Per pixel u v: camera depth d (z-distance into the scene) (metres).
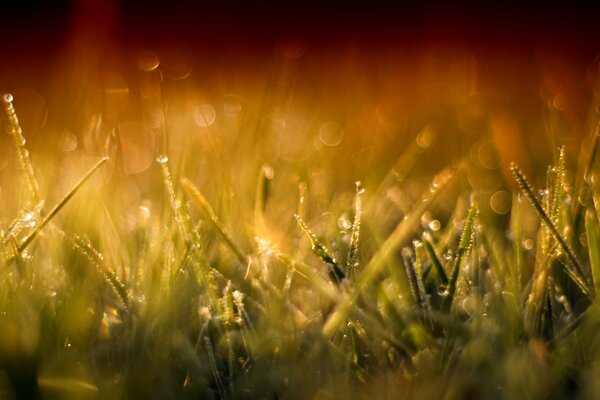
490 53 1.32
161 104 0.76
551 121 0.63
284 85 0.82
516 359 0.40
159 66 1.33
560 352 0.41
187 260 0.44
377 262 0.43
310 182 0.57
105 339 0.42
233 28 1.66
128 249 0.46
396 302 0.43
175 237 0.45
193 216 0.50
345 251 0.46
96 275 0.44
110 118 0.77
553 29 1.44
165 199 0.47
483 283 0.44
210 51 1.60
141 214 0.49
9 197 0.52
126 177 0.56
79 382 0.40
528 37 1.46
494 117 0.74
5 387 0.40
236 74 1.20
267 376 0.40
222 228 0.43
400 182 0.57
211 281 0.43
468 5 1.50
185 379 0.41
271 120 0.68
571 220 0.45
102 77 0.91
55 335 0.41
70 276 0.44
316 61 1.22
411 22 1.54
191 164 0.56
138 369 0.40
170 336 0.41
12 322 0.41
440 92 0.87
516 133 0.66
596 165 0.51
